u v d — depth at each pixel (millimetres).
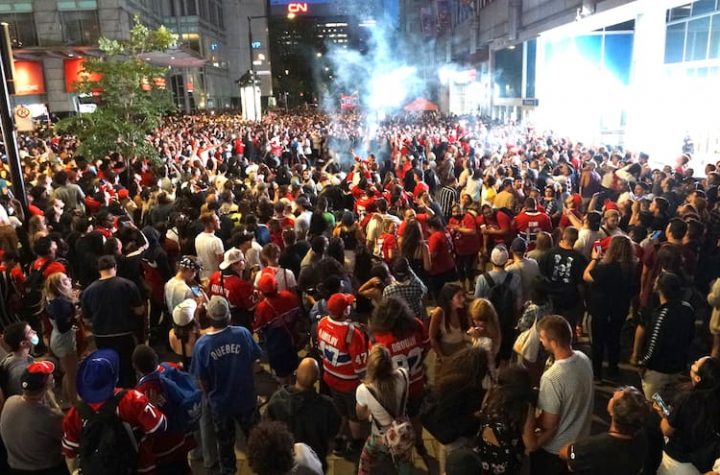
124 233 7906
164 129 32125
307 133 32750
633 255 6305
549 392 3949
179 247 8531
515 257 6352
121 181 15055
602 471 3361
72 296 6168
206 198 10227
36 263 6879
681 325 5086
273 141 23391
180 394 4211
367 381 4305
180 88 63312
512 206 10773
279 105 99812
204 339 4789
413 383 4945
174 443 4188
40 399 4059
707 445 3826
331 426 4145
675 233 6996
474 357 3922
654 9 22062
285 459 3088
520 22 37344
